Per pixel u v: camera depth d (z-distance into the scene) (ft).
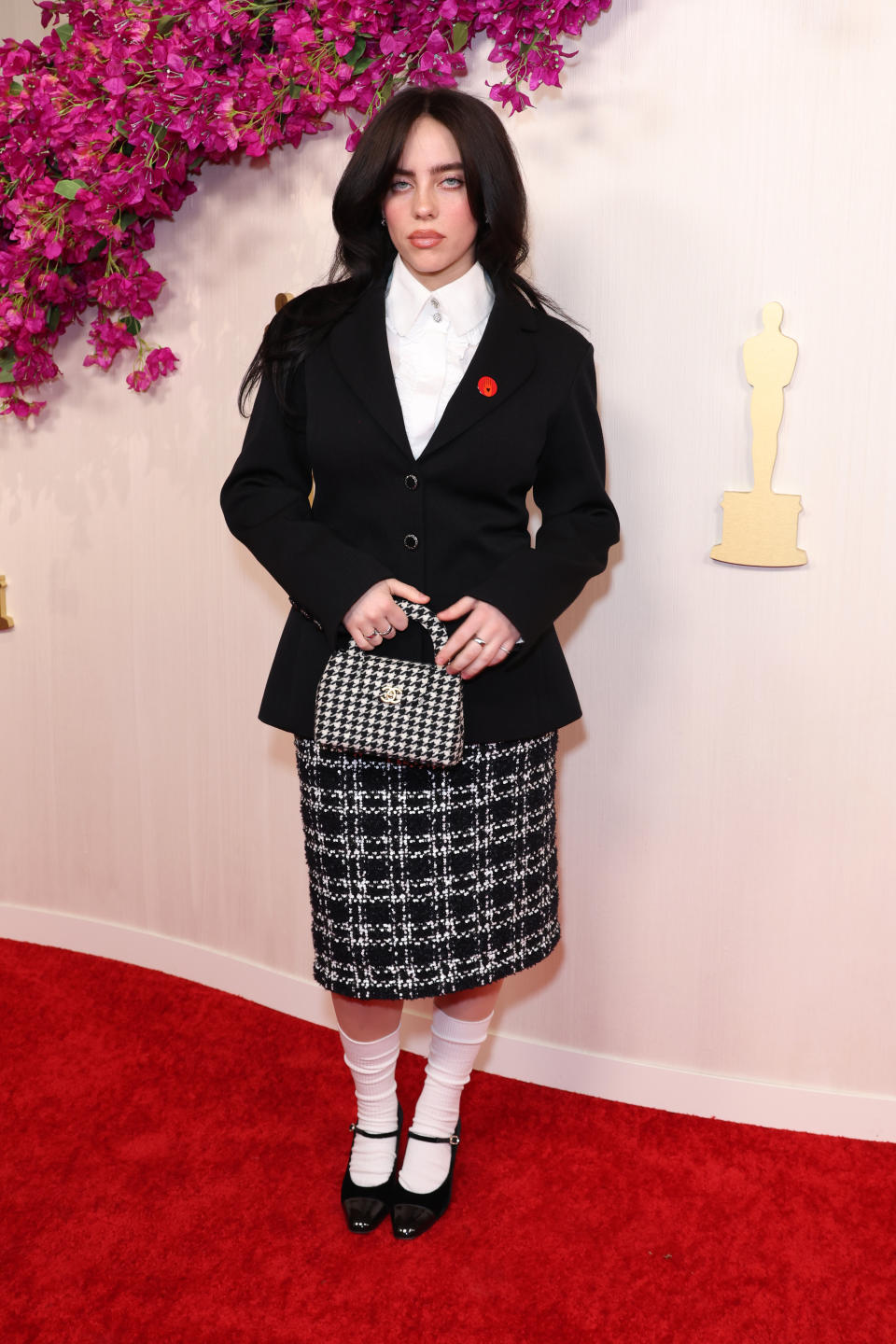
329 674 4.90
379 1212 5.52
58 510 8.02
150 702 7.95
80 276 7.34
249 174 6.79
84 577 8.04
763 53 5.46
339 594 4.87
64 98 6.35
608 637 6.35
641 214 5.84
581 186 5.96
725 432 5.89
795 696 6.00
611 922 6.61
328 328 5.26
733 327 5.77
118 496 7.77
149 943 8.29
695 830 6.32
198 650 7.66
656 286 5.89
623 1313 4.96
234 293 6.98
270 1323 4.90
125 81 6.21
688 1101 6.54
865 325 5.54
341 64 5.97
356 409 5.08
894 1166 5.99
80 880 8.55
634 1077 6.64
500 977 5.39
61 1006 7.63
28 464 8.05
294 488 5.43
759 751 6.12
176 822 8.01
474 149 4.84
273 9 6.12
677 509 6.06
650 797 6.40
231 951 7.93
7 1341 4.79
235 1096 6.61
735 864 6.27
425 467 5.02
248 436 5.41
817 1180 5.88
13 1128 6.25
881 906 6.05
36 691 8.40
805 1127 6.34
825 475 5.74
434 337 5.12
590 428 5.41
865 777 5.95
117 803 8.25
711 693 6.16
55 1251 5.32
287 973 7.64
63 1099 6.53
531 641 4.99
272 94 6.11
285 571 5.05
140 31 6.13
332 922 5.30
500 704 5.15
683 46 5.60
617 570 6.26
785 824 6.14
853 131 5.38
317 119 6.38
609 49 5.75
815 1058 6.31
